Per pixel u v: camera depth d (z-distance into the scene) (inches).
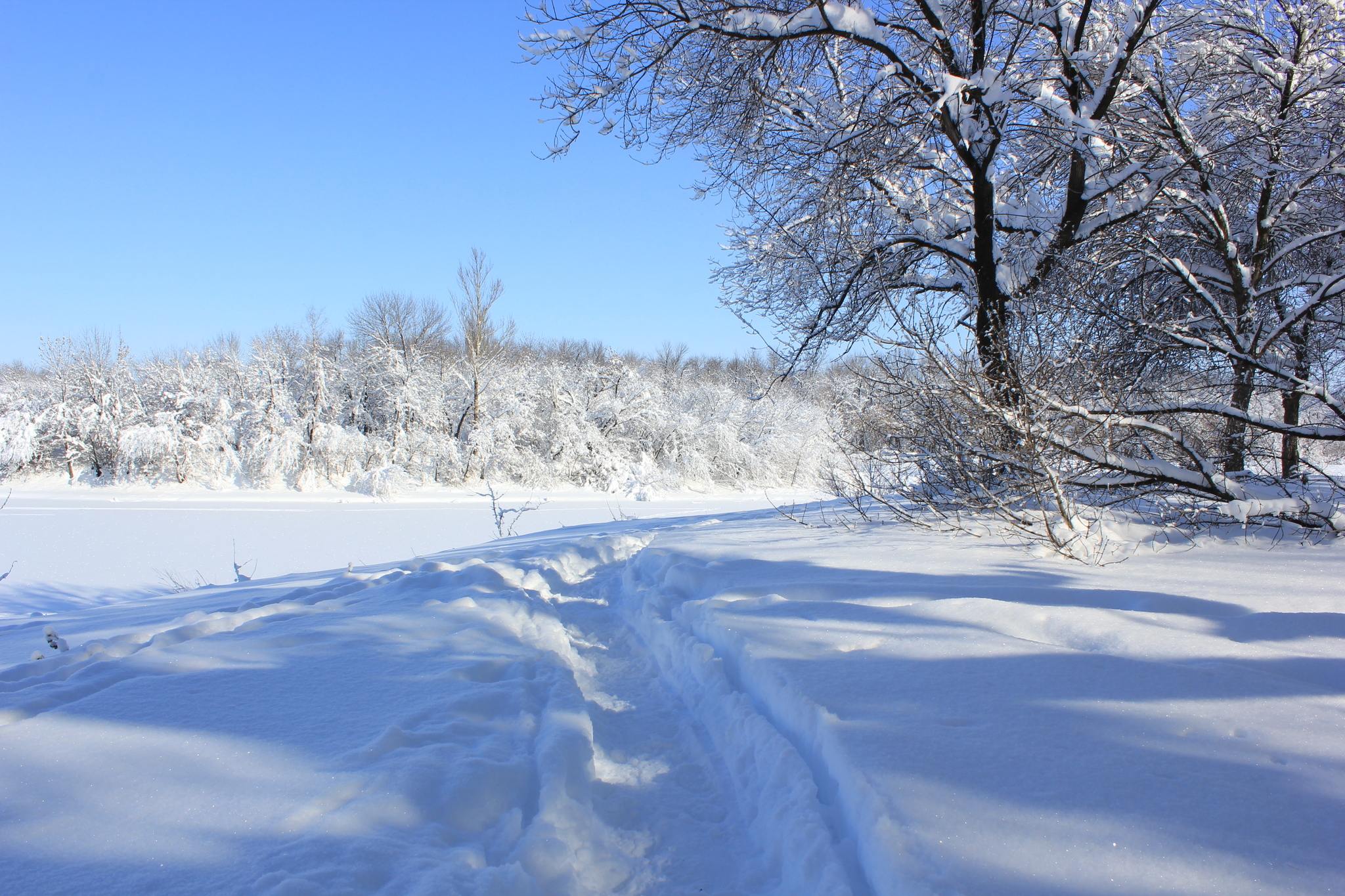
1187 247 420.5
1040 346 240.1
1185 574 188.5
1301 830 73.0
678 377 2091.5
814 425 1662.2
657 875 90.0
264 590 306.2
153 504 1320.1
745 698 128.2
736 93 361.1
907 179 416.8
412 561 337.7
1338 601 156.3
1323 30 372.5
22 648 216.2
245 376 1656.0
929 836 73.8
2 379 2081.7
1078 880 66.4
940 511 276.2
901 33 351.6
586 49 342.3
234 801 88.4
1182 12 356.8
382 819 84.7
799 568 217.8
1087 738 95.0
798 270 414.3
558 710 126.0
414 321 1738.4
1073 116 303.3
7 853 76.2
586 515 1185.4
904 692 113.3
